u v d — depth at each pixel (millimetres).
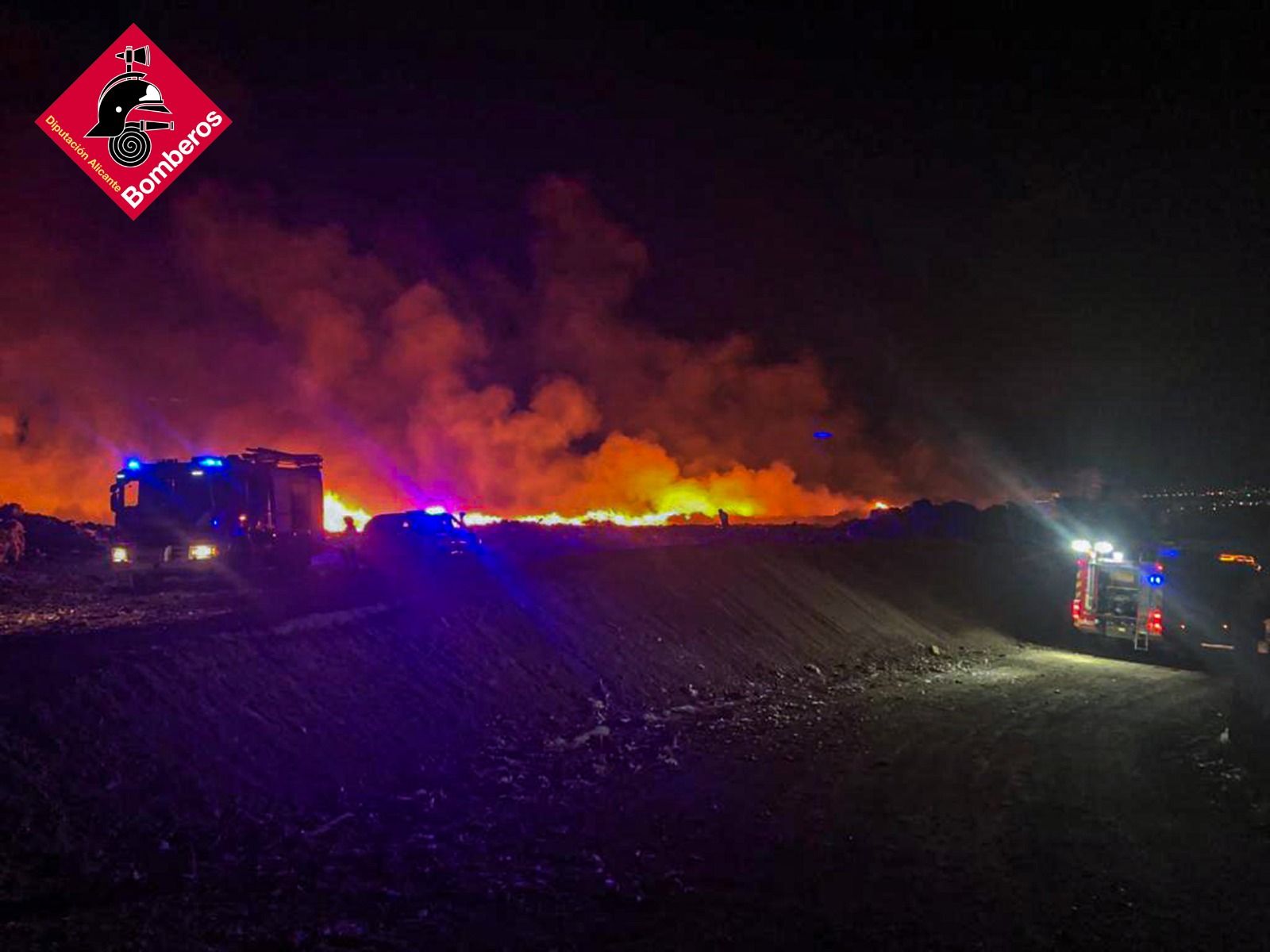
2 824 7391
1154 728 14102
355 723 11375
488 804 9867
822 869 8078
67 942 5840
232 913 6594
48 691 9367
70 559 28031
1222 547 21266
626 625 18062
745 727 14047
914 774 11312
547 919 6910
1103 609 22547
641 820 9461
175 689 10312
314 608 15820
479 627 15625
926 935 6727
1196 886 7746
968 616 26906
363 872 7734
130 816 8125
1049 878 7898
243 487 23516
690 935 6676
